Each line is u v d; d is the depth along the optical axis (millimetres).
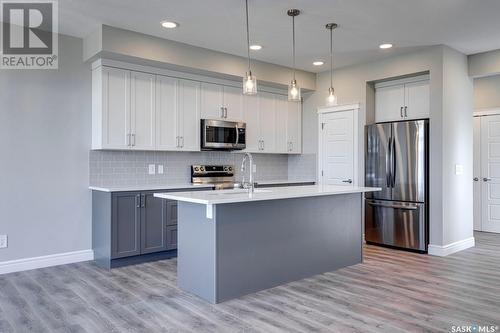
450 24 4031
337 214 4168
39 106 4141
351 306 3025
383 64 5301
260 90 5828
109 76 4344
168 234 4559
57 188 4258
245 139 5535
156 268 4156
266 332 2568
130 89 4496
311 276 3863
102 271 4023
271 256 3504
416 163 4855
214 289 3088
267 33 4293
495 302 3100
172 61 4527
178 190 4656
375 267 4199
